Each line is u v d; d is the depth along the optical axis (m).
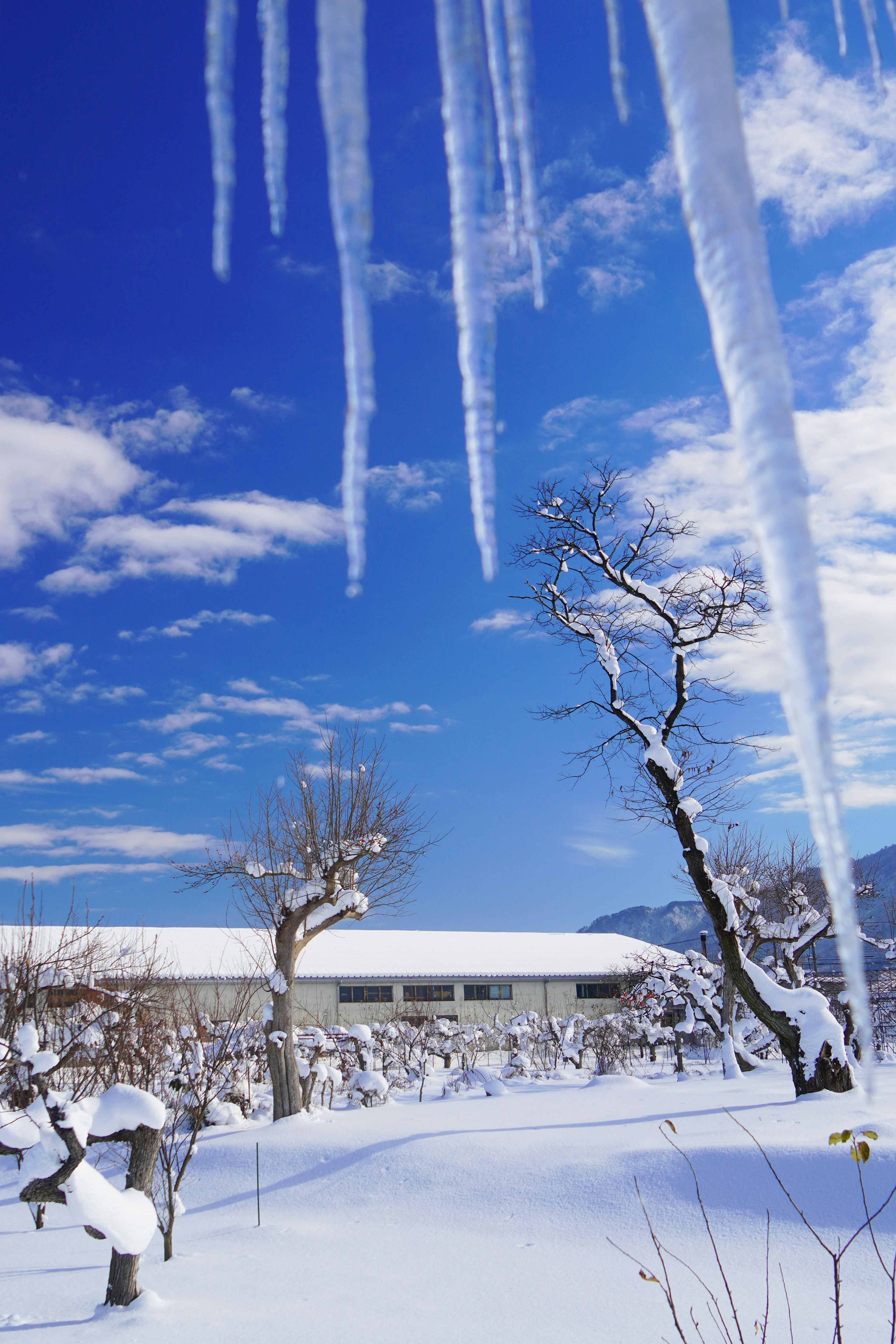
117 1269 6.60
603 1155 8.95
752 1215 7.31
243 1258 7.87
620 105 1.12
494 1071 24.92
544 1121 11.62
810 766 0.81
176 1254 8.18
